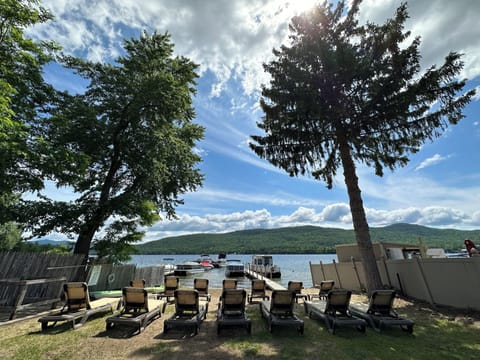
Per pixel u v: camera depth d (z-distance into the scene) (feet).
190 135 51.60
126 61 42.68
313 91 26.61
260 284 30.22
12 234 65.26
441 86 23.00
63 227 33.58
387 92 24.68
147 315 17.52
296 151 30.48
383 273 31.40
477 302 19.52
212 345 13.78
